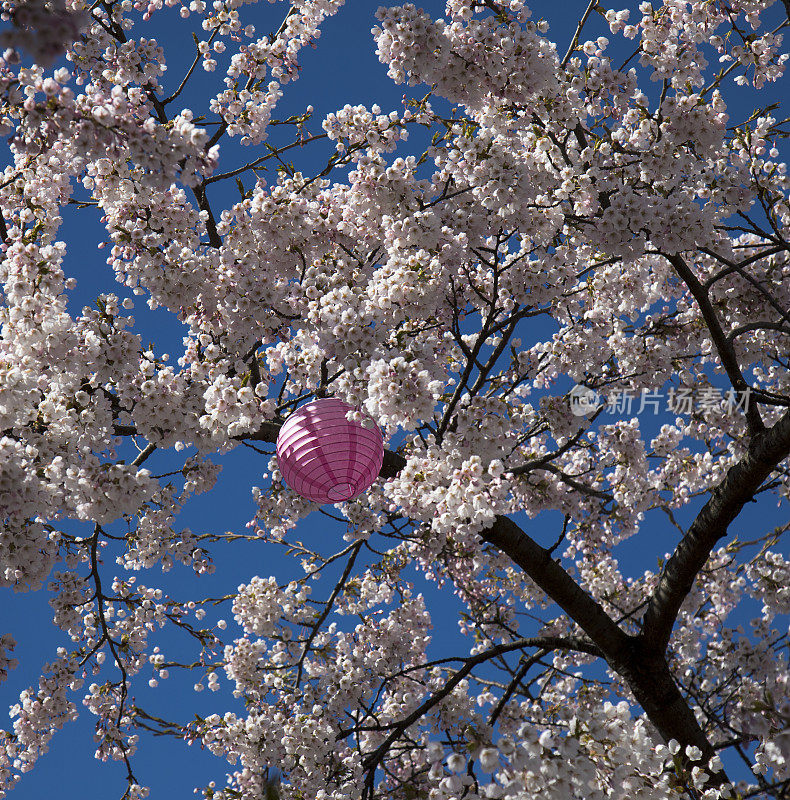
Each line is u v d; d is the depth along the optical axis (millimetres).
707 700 5637
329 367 4660
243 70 5277
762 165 5664
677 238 4645
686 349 6805
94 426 4270
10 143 3613
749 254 6531
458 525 4113
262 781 6047
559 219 5277
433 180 5414
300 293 4883
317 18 5770
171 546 6148
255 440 5477
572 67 5168
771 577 6332
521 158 5289
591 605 5812
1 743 6359
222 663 6777
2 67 3709
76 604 6098
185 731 6301
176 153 3701
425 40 4535
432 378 4121
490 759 3314
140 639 6422
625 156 5324
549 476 6902
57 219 4918
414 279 4586
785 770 4301
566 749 3477
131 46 5250
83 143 3629
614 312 6699
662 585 5766
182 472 5770
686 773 3912
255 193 4867
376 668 7098
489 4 4742
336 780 5820
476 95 4828
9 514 3820
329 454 4359
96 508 4082
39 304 4113
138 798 6246
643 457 6988
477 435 4207
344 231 5148
